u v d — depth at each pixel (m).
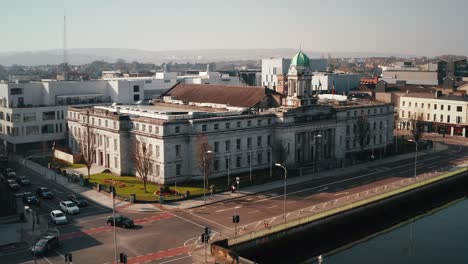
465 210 109.56
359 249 83.31
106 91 176.38
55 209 93.19
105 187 105.25
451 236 89.31
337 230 87.12
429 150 157.88
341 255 80.62
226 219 86.56
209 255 69.31
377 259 78.00
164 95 171.38
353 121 146.62
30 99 162.38
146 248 72.62
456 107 187.38
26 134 154.88
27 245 73.69
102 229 81.38
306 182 114.38
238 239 74.06
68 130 156.50
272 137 127.06
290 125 126.12
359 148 150.12
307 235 82.00
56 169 126.06
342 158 140.38
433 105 195.12
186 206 94.50
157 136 109.88
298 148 130.62
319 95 181.38
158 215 89.06
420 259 77.19
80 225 83.38
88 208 93.38
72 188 108.62
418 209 108.06
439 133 193.50
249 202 97.50
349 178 118.81
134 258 68.75
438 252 80.44
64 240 76.31
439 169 129.75
